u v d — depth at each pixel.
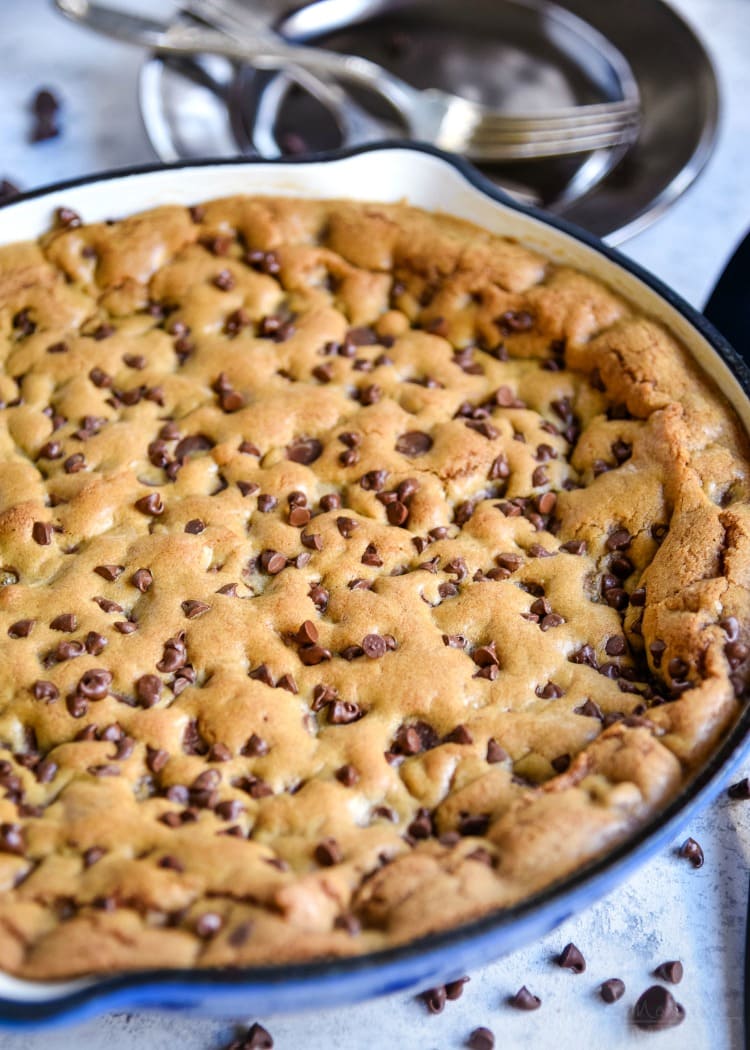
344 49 0.66
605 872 0.40
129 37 0.62
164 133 0.60
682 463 0.48
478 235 0.54
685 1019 0.43
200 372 0.51
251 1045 0.43
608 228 0.58
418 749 0.44
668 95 0.63
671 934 0.45
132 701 0.44
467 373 0.52
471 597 0.46
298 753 0.43
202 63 0.64
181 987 0.38
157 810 0.42
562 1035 0.43
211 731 0.44
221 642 0.45
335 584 0.46
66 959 0.39
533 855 0.40
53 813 0.42
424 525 0.48
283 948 0.39
